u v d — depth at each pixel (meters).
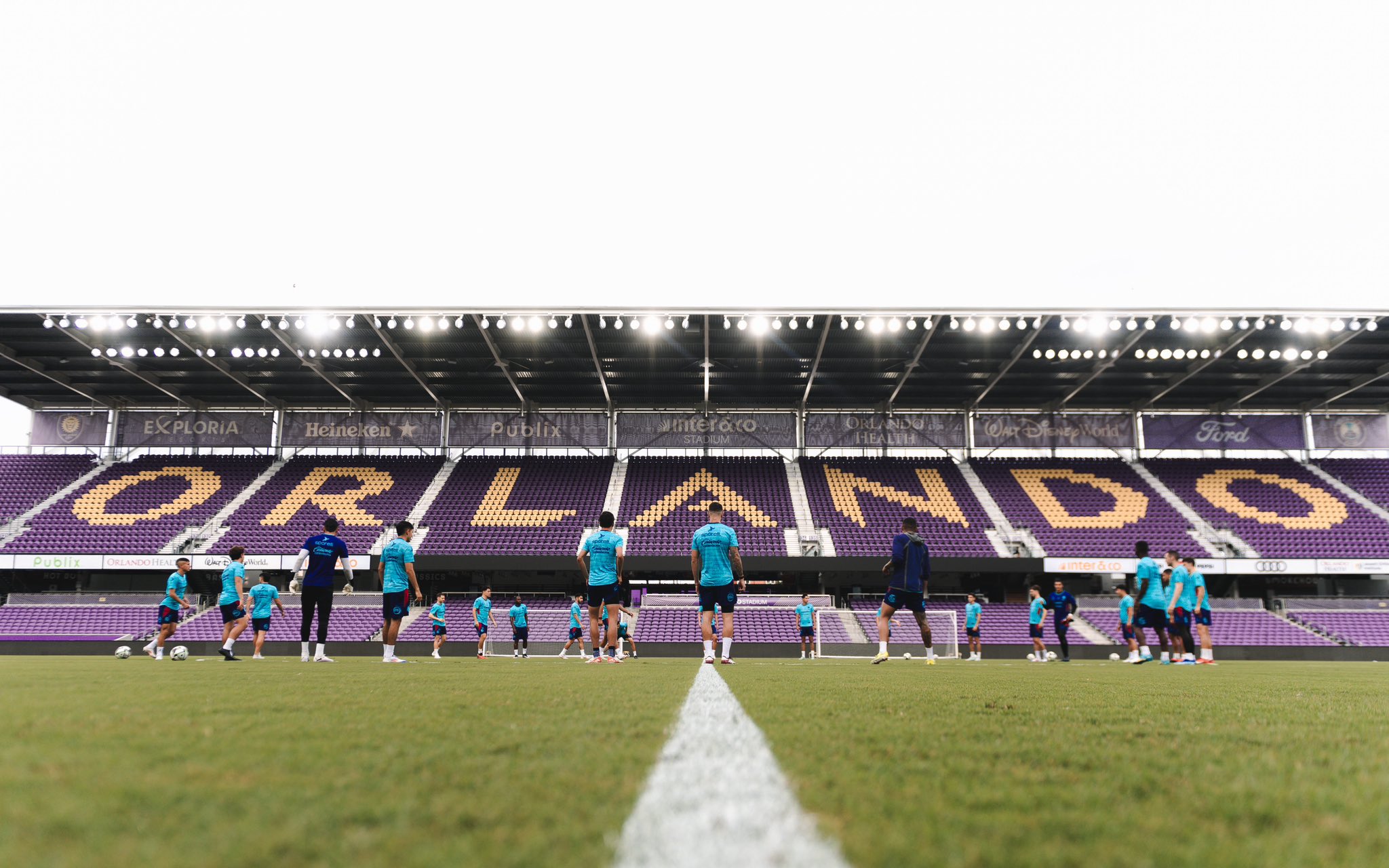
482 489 31.22
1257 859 1.39
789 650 23.23
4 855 1.31
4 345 27.09
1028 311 23.58
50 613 25.98
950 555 27.39
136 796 1.78
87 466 32.09
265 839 1.43
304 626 11.09
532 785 1.95
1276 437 32.94
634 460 33.28
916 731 3.09
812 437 33.44
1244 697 5.34
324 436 33.41
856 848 1.41
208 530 28.50
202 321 24.03
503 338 26.64
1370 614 26.53
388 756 2.35
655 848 1.40
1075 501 30.48
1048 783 2.06
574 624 20.52
